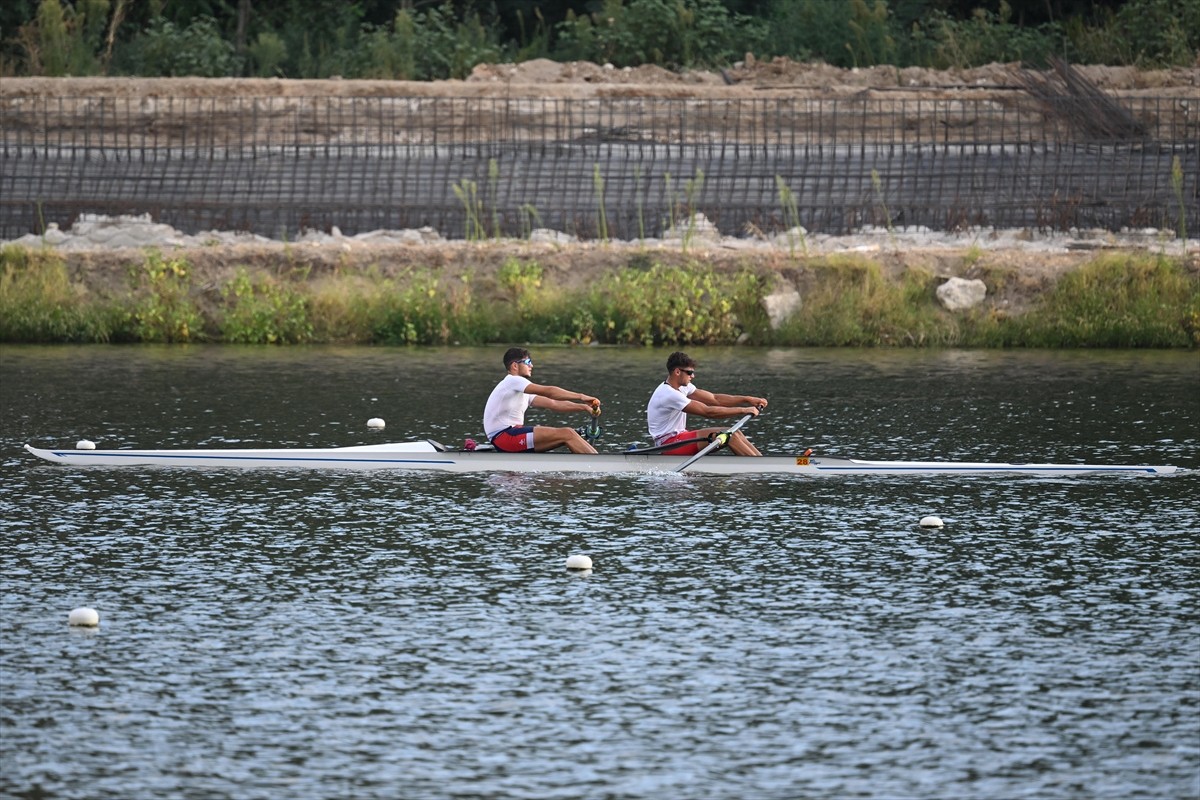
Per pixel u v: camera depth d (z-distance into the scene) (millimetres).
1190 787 29281
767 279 99250
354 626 38438
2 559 44219
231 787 29250
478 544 46406
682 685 34438
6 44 150000
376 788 29219
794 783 29469
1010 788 29250
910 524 49031
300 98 127750
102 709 32969
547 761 30422
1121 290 97125
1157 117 120625
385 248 104000
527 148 119250
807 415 69375
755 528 48469
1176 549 45781
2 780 29469
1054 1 163875
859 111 126125
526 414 71375
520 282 99625
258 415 68938
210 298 100438
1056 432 64750
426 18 159125
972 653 36500
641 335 97188
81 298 100000
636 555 45188
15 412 69188
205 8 161375
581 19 151125
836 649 36844
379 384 79125
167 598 40656
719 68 141625
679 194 113375
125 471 57000
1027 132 124125
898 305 97875
